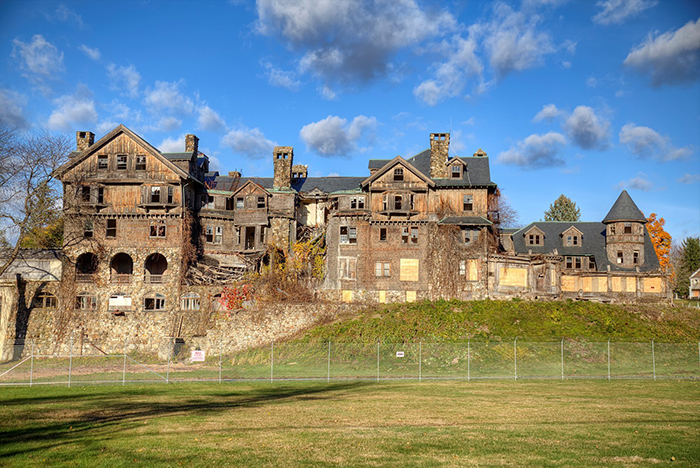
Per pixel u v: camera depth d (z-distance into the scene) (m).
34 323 55.81
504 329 49.19
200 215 62.47
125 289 57.16
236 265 62.22
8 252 57.41
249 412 23.44
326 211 67.44
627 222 66.12
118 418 22.09
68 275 56.94
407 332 48.69
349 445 17.55
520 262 59.66
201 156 67.75
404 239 61.75
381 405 25.48
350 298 61.12
